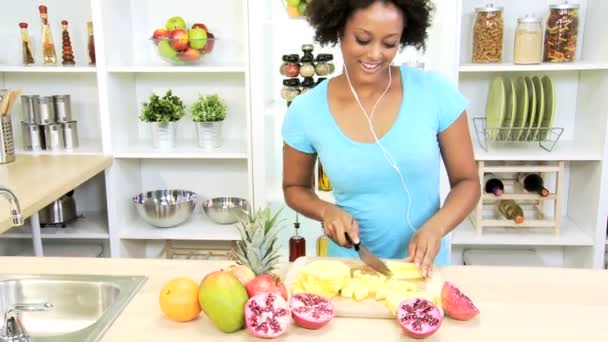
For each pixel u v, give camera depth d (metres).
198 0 2.58
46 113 2.48
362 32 1.19
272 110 2.32
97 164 2.26
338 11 1.22
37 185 1.95
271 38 2.47
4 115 2.27
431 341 0.97
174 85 2.68
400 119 1.32
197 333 1.01
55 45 2.64
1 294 1.22
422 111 1.32
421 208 1.39
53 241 2.80
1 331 1.15
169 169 2.79
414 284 1.14
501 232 2.50
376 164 1.33
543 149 2.40
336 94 1.35
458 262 2.77
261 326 0.97
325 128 1.35
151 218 2.50
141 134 2.75
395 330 1.01
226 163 2.77
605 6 2.26
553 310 1.06
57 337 1.00
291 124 1.40
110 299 1.21
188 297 1.03
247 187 2.79
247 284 1.04
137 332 1.01
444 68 2.20
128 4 2.56
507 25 2.49
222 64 2.53
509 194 2.41
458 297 1.03
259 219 1.14
